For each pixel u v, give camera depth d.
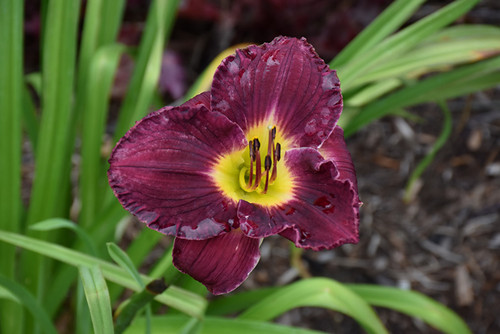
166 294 0.48
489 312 0.79
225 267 0.37
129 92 0.63
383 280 0.83
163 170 0.36
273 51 0.40
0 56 0.52
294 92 0.40
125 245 0.83
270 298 0.55
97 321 0.39
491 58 0.62
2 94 0.53
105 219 0.57
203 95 0.40
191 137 0.38
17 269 0.68
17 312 0.58
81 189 0.62
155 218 0.36
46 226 0.45
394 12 0.60
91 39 0.62
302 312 0.80
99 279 0.40
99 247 0.59
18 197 0.56
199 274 0.36
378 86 0.67
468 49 0.61
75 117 0.62
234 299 0.62
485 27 0.63
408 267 0.84
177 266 0.36
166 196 0.36
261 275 0.83
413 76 0.68
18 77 0.53
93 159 0.61
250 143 0.39
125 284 0.48
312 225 0.38
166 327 0.54
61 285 0.59
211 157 0.38
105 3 0.64
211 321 0.52
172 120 0.37
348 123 0.63
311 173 0.39
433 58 0.61
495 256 0.85
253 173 0.39
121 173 0.35
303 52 0.40
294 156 0.40
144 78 0.59
